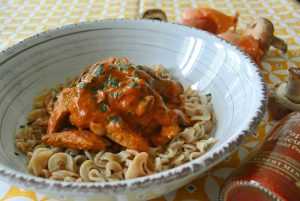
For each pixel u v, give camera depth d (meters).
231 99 0.40
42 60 0.45
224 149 0.31
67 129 0.40
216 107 0.42
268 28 0.51
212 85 0.44
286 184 0.31
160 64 0.47
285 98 0.43
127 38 0.47
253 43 0.50
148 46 0.47
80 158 0.39
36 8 0.70
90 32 0.47
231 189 0.33
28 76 0.44
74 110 0.38
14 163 0.37
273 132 0.35
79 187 0.29
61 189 0.29
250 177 0.32
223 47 0.43
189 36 0.46
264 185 0.31
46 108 0.43
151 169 0.38
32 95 0.44
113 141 0.39
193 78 0.45
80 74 0.45
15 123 0.41
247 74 0.39
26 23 0.65
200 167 0.30
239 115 0.37
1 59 0.41
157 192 0.32
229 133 0.36
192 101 0.44
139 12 0.66
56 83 0.46
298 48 0.55
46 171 0.38
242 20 0.63
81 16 0.66
